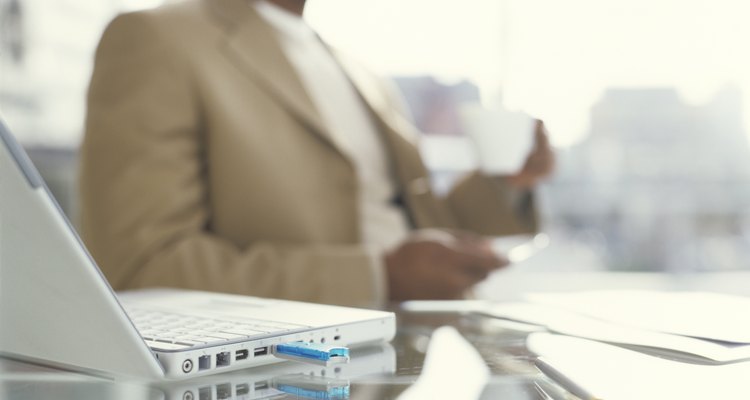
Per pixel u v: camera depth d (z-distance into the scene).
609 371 0.47
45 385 0.45
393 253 1.12
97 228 1.07
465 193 1.57
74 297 0.43
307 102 1.25
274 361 0.51
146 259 1.04
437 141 2.87
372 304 0.94
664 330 0.63
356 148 1.42
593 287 2.05
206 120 1.16
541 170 1.53
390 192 1.49
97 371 0.49
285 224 1.19
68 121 2.21
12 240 0.43
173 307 0.65
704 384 0.43
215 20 1.25
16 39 2.18
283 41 1.42
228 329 0.52
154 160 1.08
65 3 2.20
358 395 0.43
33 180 0.39
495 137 1.21
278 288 1.06
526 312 0.78
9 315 0.48
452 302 0.94
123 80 1.12
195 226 1.10
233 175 1.17
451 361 0.53
